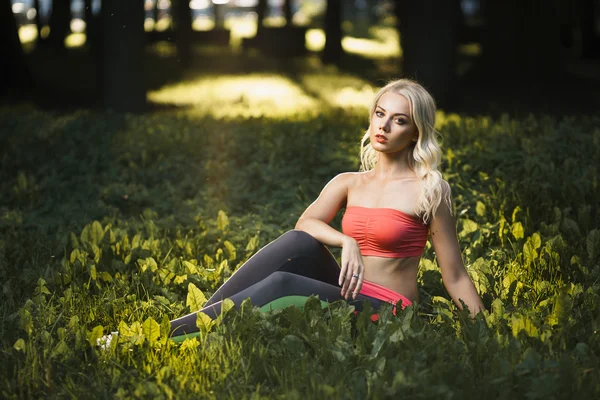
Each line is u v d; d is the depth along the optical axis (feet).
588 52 118.73
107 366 12.55
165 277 16.87
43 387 12.20
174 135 34.94
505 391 10.97
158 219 23.26
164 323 13.23
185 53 99.55
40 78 78.54
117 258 18.25
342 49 106.93
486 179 24.52
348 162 28.78
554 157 27.12
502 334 13.26
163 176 28.66
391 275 14.15
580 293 15.15
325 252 14.29
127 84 53.52
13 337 13.61
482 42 82.12
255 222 21.57
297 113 45.91
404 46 69.92
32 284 16.84
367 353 12.52
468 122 35.86
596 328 13.34
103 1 53.21
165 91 72.79
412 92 13.96
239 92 72.64
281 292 13.44
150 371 12.41
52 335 13.85
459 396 10.98
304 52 116.16
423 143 14.07
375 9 217.36
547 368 11.65
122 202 25.12
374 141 14.10
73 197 26.02
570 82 80.69
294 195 24.88
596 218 20.81
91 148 32.68
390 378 11.46
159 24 147.33
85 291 16.28
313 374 11.76
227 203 24.68
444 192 13.98
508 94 72.02
